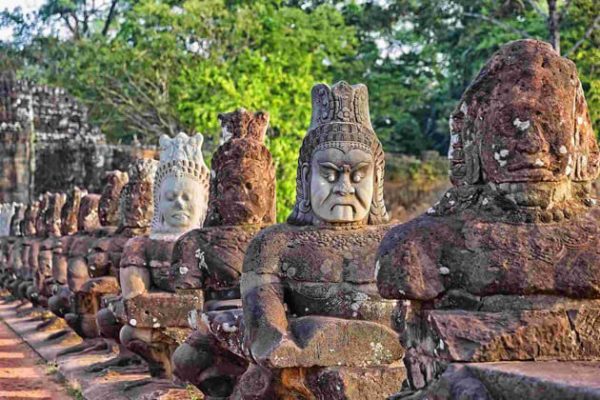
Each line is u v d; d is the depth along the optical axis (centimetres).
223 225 723
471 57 3366
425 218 439
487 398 362
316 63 3003
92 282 1058
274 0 3056
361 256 573
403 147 3734
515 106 421
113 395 845
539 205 419
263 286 570
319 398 536
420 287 417
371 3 3675
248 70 2608
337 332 531
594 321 400
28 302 1970
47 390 996
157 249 836
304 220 600
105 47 3506
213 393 700
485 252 412
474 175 439
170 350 838
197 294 825
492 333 391
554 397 333
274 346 526
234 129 751
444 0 3441
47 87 4134
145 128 3647
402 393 436
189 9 2991
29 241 1908
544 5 3259
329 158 589
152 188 1070
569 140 423
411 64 3734
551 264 404
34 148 3859
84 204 1388
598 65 2558
